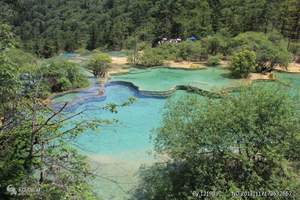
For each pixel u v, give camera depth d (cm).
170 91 2739
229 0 5791
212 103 1135
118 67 3862
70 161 662
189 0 6278
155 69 3809
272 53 3622
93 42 7469
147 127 1978
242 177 1038
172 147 1127
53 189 591
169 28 6238
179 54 4294
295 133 1027
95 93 2648
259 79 3309
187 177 1103
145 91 2708
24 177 604
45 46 5788
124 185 1321
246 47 3722
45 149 671
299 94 1148
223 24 5609
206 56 4341
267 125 1037
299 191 986
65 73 2712
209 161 1067
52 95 2453
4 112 649
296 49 4391
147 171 1432
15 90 654
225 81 3219
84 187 633
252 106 1054
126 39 6631
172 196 1088
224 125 1034
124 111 2270
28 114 669
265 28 5116
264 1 5300
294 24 4997
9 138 635
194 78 3359
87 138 1778
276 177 1016
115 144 1723
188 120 1160
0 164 608
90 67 3362
